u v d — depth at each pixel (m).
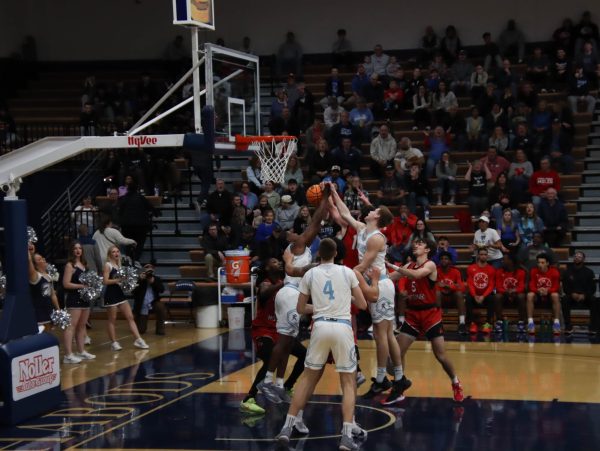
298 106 21.09
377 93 21.73
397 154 19.09
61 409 9.93
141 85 22.92
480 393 10.38
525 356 12.91
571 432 8.56
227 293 16.36
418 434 8.56
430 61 22.84
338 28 24.45
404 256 16.09
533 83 21.50
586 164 19.55
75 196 19.97
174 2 10.44
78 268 13.19
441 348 9.84
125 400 10.34
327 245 8.13
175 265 18.59
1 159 10.86
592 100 20.50
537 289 15.30
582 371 11.69
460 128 20.41
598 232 17.70
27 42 25.69
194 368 12.28
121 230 17.89
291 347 9.69
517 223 16.53
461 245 17.73
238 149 11.55
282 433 8.14
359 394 10.45
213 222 17.56
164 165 19.88
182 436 8.64
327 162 19.09
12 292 9.76
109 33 25.59
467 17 23.67
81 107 23.75
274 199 17.95
